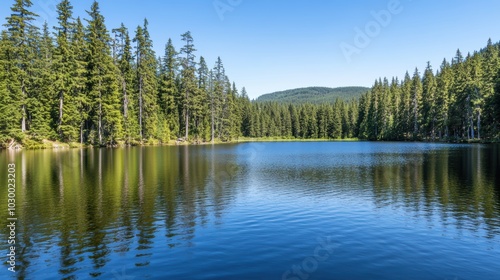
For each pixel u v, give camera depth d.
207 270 8.02
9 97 43.38
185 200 15.91
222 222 12.25
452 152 44.75
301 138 138.62
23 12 46.34
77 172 24.70
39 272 7.94
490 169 26.61
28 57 48.12
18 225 11.59
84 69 51.25
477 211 13.80
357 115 133.75
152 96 65.50
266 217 13.02
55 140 49.88
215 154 45.81
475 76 74.25
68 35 51.94
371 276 7.74
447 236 10.69
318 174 26.09
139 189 18.52
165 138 69.31
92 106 53.38
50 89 48.44
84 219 12.39
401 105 99.69
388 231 11.25
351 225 12.00
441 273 7.93
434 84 88.50
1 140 43.12
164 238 10.36
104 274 7.83
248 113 129.75
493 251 9.36
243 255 9.01
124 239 10.23
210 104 85.75
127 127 57.78
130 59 62.22
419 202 15.69
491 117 68.56
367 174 25.84
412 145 67.50
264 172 27.17
